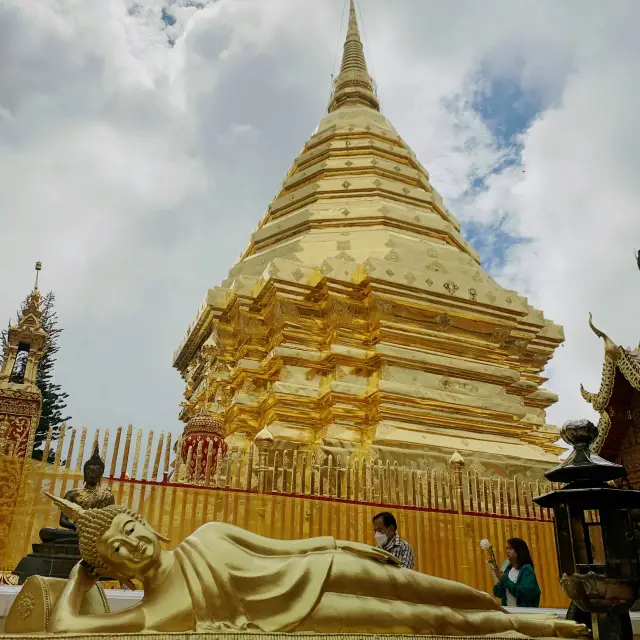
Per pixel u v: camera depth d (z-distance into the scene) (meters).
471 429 18.69
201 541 4.04
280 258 21.66
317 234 23.11
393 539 8.67
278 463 13.45
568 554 5.07
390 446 17.02
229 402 20.50
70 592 3.81
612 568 4.89
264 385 20.09
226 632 3.65
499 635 4.44
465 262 23.06
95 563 3.93
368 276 19.28
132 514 4.06
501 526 12.41
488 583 11.83
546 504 5.40
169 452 10.43
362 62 34.34
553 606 12.23
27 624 4.01
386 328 19.25
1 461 9.40
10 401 11.99
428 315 19.98
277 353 19.08
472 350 20.41
